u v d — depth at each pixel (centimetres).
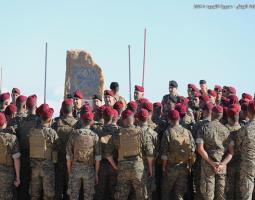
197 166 1888
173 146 1795
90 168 1753
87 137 1745
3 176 1772
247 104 1933
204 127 1769
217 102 2830
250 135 1741
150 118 1967
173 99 2330
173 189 1850
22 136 1889
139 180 1745
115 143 1795
